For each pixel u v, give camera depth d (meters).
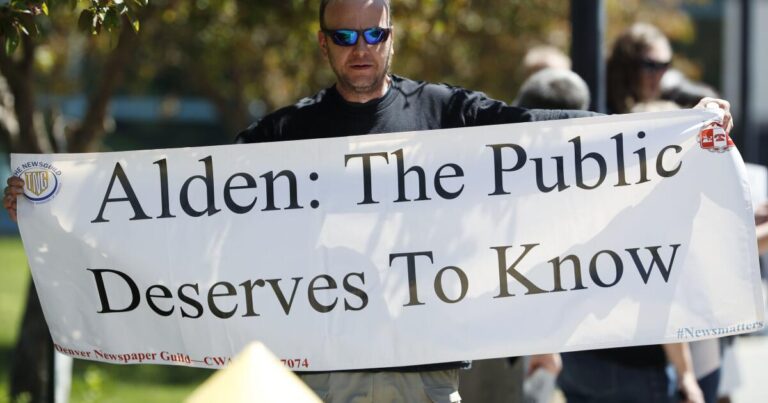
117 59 16.73
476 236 9.92
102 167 10.02
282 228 9.95
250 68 27.53
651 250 9.95
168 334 10.04
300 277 9.91
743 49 26.61
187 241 9.98
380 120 9.91
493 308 9.91
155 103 74.81
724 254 9.94
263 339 9.93
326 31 9.59
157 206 10.00
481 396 12.45
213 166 9.98
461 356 9.89
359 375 9.94
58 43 24.03
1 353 27.02
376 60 9.60
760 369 24.73
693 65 38.34
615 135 9.98
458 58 26.88
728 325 9.95
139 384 24.03
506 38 26.59
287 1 17.36
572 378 12.51
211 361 10.00
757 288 9.94
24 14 9.32
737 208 9.93
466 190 9.92
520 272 9.95
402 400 9.95
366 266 9.90
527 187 9.95
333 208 9.91
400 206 9.92
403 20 18.86
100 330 10.06
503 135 9.93
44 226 10.02
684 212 9.95
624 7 31.25
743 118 26.64
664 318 9.95
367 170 9.91
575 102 12.27
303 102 10.09
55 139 17.62
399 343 9.88
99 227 10.00
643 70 14.11
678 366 11.96
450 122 10.01
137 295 10.02
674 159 9.97
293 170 9.93
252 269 9.94
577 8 13.47
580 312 9.94
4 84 16.33
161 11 17.72
